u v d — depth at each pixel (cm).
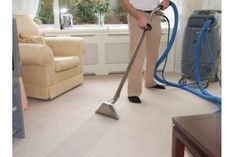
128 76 291
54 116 258
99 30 400
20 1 360
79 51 348
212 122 116
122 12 429
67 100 301
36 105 286
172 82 365
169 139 213
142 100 300
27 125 238
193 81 371
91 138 215
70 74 331
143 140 212
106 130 228
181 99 304
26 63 286
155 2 289
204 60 347
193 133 106
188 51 358
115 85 360
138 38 282
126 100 300
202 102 295
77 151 196
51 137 217
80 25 422
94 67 415
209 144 97
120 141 210
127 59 421
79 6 419
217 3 398
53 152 194
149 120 248
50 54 286
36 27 354
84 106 283
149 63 329
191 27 354
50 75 292
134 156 189
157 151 196
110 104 257
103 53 412
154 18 304
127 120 248
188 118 121
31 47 279
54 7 407
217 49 351
